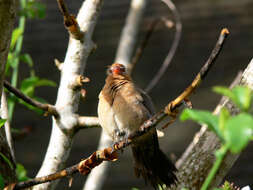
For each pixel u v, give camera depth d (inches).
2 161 236.4
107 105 307.4
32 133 676.1
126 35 473.1
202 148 242.4
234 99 118.1
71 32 269.1
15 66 315.9
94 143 674.8
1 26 187.9
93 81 721.6
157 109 679.7
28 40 756.6
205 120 118.4
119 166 652.7
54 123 265.0
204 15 767.7
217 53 162.2
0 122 205.3
